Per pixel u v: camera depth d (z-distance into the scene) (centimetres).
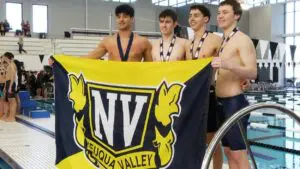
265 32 2772
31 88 1617
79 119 308
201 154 255
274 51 912
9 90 857
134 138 284
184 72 266
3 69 886
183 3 2900
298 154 614
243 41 272
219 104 291
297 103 1320
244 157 277
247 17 2897
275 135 779
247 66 265
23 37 1972
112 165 292
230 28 287
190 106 261
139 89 282
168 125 270
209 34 312
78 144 308
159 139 274
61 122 319
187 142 262
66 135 315
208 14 315
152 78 278
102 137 296
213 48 304
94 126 301
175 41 333
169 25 331
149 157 278
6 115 891
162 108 273
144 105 280
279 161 570
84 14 2573
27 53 1870
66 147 315
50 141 618
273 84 2119
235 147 274
